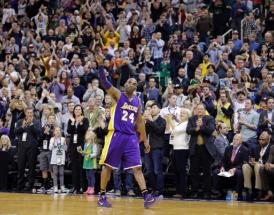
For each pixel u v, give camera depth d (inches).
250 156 688.4
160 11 1099.9
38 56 1023.0
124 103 495.8
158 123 695.1
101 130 736.3
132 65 922.7
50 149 761.0
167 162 745.6
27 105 851.4
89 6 1155.3
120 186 717.9
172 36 966.4
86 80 921.5
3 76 937.5
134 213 434.3
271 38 929.5
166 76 920.3
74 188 750.5
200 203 581.9
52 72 941.2
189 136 696.4
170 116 725.3
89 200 587.8
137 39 1025.5
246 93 792.9
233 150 687.7
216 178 690.8
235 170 675.4
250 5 1071.0
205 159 683.4
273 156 662.5
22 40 1099.3
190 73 900.6
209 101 769.6
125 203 550.9
